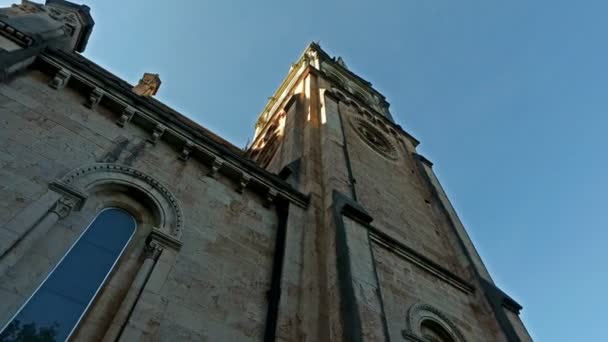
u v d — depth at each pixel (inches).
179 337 362.9
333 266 486.9
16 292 328.8
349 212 578.6
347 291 439.5
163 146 543.8
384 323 433.7
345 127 981.8
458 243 795.4
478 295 679.7
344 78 1553.9
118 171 466.9
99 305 363.3
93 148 469.7
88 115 502.3
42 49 515.2
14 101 447.2
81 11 673.0
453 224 847.7
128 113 530.9
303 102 1064.8
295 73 1475.1
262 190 588.7
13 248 335.6
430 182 998.4
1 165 382.3
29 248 347.9
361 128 1072.8
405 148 1172.5
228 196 548.1
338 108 1037.8
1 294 319.9
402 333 508.1
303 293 466.3
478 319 639.1
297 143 834.2
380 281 561.0
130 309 359.3
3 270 321.7
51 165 418.0
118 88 549.3
